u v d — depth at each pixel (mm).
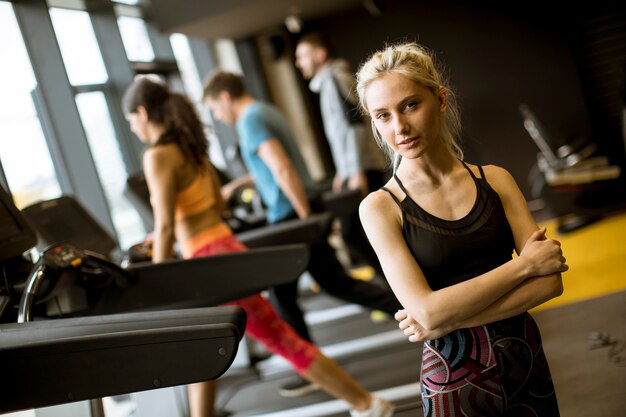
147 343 1736
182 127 3053
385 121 1675
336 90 4805
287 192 3955
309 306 6340
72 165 5113
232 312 1772
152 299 2574
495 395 1682
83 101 5492
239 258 2707
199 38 7379
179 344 1733
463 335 1695
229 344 1720
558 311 4203
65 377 1766
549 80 7922
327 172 8641
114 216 5641
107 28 5941
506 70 8039
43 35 5004
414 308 1635
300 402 4012
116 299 2525
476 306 1608
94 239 3168
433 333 1657
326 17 8438
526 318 1730
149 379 1752
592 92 7793
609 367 3215
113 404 4383
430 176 1714
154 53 6961
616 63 7641
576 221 6758
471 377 1692
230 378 4684
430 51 1853
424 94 1650
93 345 1748
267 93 8328
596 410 2844
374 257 4645
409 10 8250
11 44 4809
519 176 8133
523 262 1619
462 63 8164
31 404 1779
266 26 7938
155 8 6516
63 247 2260
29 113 4828
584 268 5207
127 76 5961
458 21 8125
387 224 1718
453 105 1823
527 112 6754
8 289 2246
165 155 2975
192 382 1746
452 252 1682
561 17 7773
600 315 3930
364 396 3020
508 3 7945
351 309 5684
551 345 3686
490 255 1699
